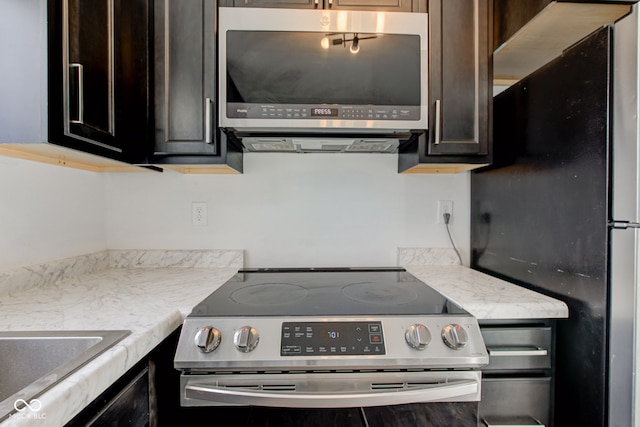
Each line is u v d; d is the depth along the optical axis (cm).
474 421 77
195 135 104
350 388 72
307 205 142
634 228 72
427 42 106
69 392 47
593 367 79
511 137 114
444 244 145
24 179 102
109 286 106
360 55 102
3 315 77
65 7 75
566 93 88
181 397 72
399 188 143
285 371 72
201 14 104
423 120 104
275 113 100
